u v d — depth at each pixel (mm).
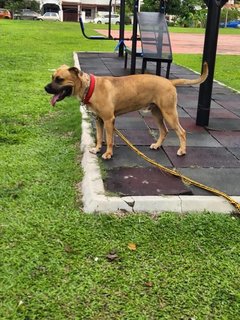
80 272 1216
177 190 1653
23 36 8102
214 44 2336
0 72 4180
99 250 1317
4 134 2291
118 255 1298
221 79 4402
